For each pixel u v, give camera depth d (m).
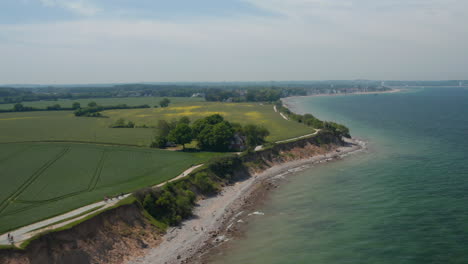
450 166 91.81
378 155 113.62
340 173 95.06
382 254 49.28
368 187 79.69
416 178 82.94
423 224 57.12
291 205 73.19
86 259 50.12
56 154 101.88
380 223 59.38
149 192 67.44
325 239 56.03
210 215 70.00
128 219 60.00
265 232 61.06
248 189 86.06
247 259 52.12
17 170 85.44
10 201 64.56
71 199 65.44
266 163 106.25
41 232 48.72
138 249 55.81
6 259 43.44
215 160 91.75
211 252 55.16
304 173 98.25
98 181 77.75
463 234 52.50
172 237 60.62
